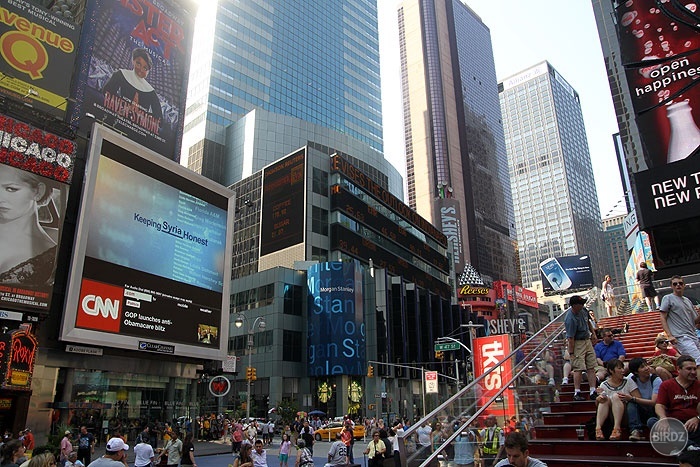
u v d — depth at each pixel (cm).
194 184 3894
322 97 12494
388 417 5825
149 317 3309
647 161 2097
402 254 8744
